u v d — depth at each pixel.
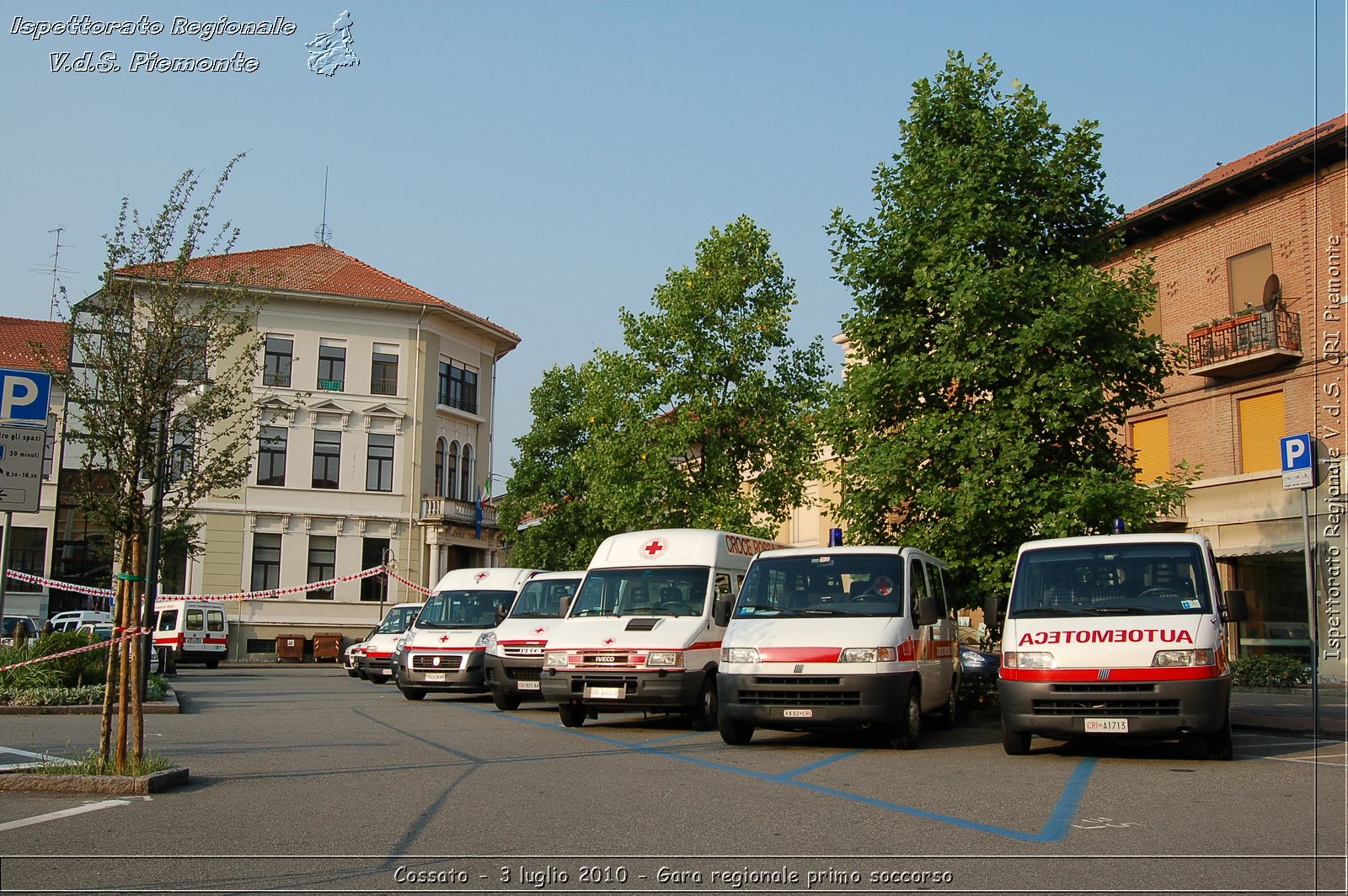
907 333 17.44
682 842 7.26
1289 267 26.36
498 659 18.80
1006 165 17.41
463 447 56.38
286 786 9.70
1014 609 12.48
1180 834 7.53
